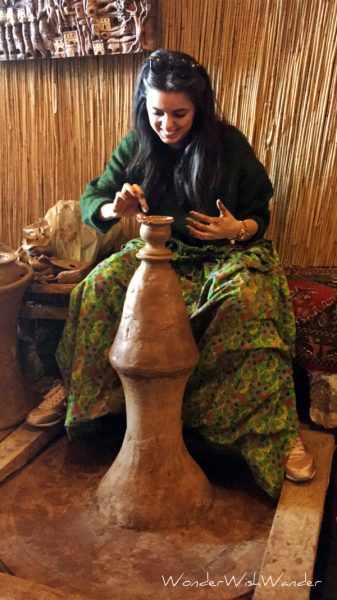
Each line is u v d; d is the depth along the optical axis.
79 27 2.22
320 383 1.89
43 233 2.18
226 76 2.21
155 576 1.44
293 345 1.84
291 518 1.48
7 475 1.77
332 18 2.03
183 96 1.62
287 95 2.16
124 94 2.34
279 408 1.64
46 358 2.27
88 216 1.89
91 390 1.75
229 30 2.15
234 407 1.65
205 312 1.64
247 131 2.24
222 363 1.66
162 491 1.58
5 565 1.47
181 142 1.81
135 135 1.89
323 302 1.89
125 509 1.59
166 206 1.91
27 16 2.27
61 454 1.93
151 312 1.44
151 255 1.44
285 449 1.64
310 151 2.19
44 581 1.42
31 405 2.05
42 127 2.49
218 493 1.75
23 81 2.45
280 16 2.08
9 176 2.61
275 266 1.81
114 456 1.93
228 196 1.88
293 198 2.26
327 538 1.80
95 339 1.72
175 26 2.20
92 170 2.49
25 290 2.06
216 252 1.83
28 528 1.60
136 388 1.50
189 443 1.96
